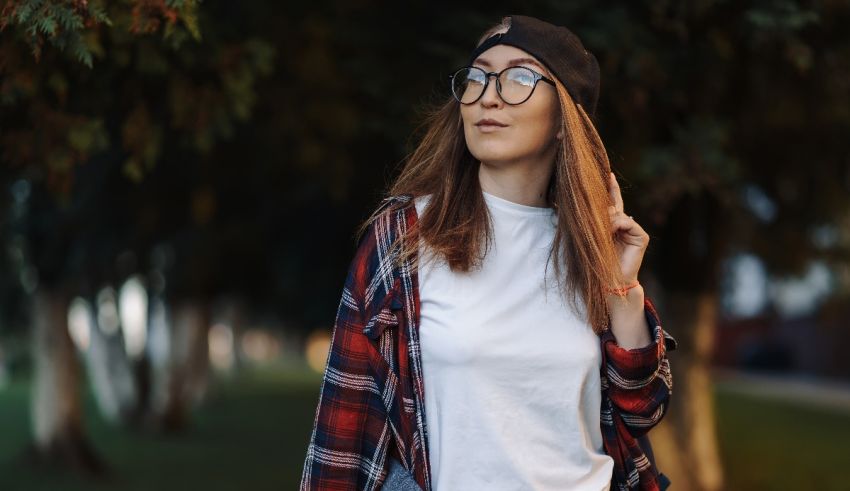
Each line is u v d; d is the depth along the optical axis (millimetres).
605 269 2344
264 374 46844
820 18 5707
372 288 2340
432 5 6887
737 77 6836
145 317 20703
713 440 9789
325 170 9500
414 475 2293
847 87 6969
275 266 16250
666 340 2463
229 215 13438
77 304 19969
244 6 7230
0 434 19578
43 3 3207
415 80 6785
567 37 2412
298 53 8047
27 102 4379
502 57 2375
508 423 2262
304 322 21016
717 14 5555
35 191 11047
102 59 4438
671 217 9055
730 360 41875
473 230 2332
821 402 26266
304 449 17672
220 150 10023
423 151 2518
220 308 27438
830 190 10180
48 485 12992
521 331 2281
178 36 3773
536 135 2373
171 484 13320
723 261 10102
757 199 10812
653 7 5402
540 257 2361
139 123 4934
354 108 8375
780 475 13805
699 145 5836
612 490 2465
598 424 2379
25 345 33156
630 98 5863
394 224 2391
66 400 14258
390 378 2303
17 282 15820
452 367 2262
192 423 22359
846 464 14906
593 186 2379
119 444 18031
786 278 12453
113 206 11586
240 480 13727
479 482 2252
